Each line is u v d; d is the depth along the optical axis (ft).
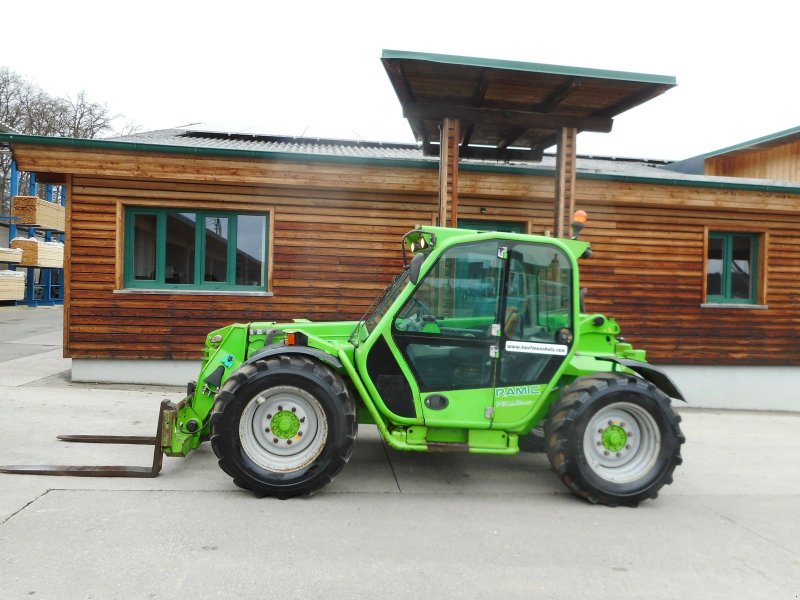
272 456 13.53
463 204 28.27
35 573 9.45
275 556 10.44
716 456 19.75
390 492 14.32
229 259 27.45
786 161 39.75
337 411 13.37
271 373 13.19
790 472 17.87
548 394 14.47
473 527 12.30
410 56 19.54
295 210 27.37
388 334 13.98
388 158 26.53
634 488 13.94
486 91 22.08
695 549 11.66
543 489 15.14
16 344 37.78
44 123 130.41
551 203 28.76
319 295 27.61
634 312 30.12
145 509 12.36
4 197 126.41
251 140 34.32
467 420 14.11
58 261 75.46
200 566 9.93
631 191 29.07
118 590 9.02
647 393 14.03
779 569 10.84
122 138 30.22
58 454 15.79
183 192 26.55
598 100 22.59
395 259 27.96
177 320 26.61
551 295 14.52
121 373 26.40
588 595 9.59
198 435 15.10
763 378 31.50
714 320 30.91
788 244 31.58
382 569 10.15
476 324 14.29
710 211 30.63
